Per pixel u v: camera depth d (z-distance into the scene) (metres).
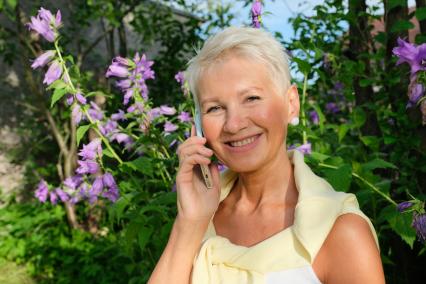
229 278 1.07
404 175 2.40
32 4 6.49
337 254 0.99
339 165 2.01
